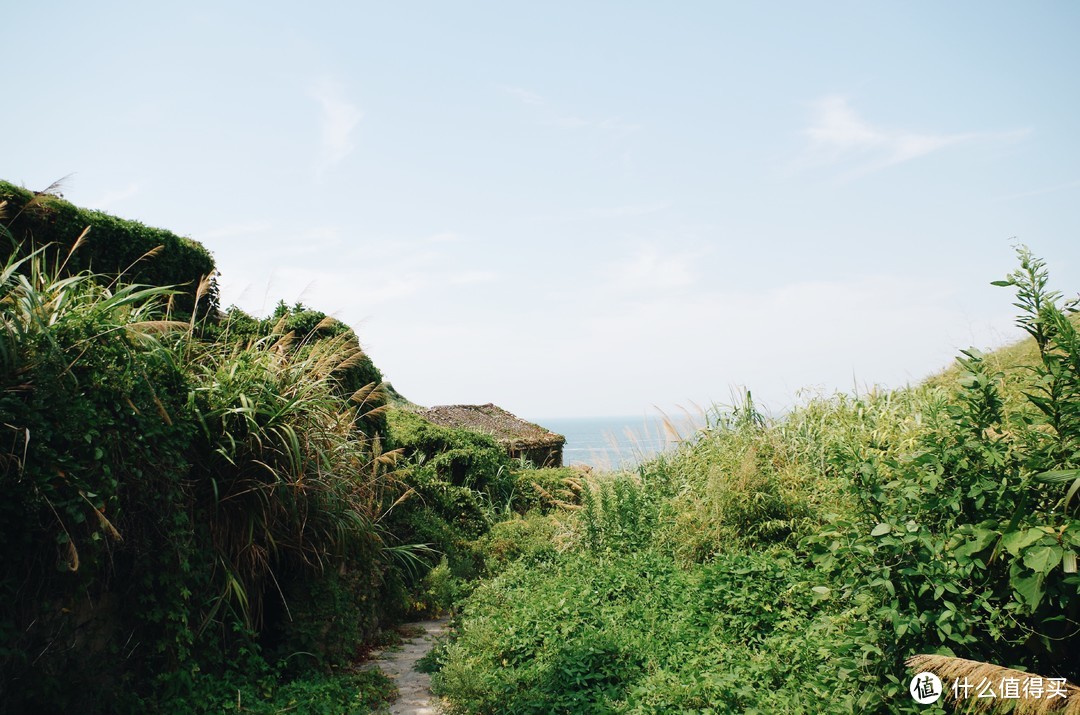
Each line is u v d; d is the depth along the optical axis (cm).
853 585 443
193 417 615
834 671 461
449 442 1748
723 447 967
